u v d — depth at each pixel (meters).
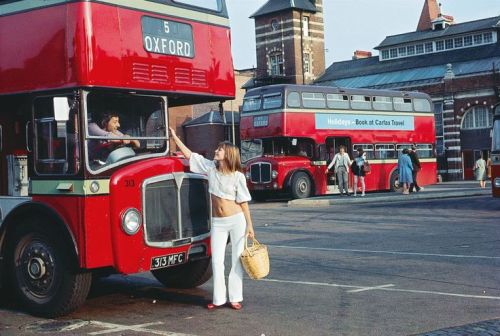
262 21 65.62
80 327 7.11
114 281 10.13
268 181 27.09
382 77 58.19
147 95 8.05
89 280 7.56
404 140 31.66
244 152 28.50
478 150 50.56
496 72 49.25
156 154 8.10
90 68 7.22
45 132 7.62
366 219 18.44
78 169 7.27
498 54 52.06
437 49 57.59
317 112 28.05
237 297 7.85
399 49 60.19
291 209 22.91
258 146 28.09
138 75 7.75
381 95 30.88
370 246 13.06
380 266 10.61
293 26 63.38
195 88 8.53
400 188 31.28
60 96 7.46
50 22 7.49
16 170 7.97
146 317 7.55
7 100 8.11
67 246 7.40
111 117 7.67
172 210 7.88
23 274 7.80
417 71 55.94
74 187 7.29
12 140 8.13
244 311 7.68
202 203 8.24
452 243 13.08
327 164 28.31
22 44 7.75
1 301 8.70
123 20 7.64
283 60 64.12
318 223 17.86
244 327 6.89
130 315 7.68
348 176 27.31
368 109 30.14
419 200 25.33
